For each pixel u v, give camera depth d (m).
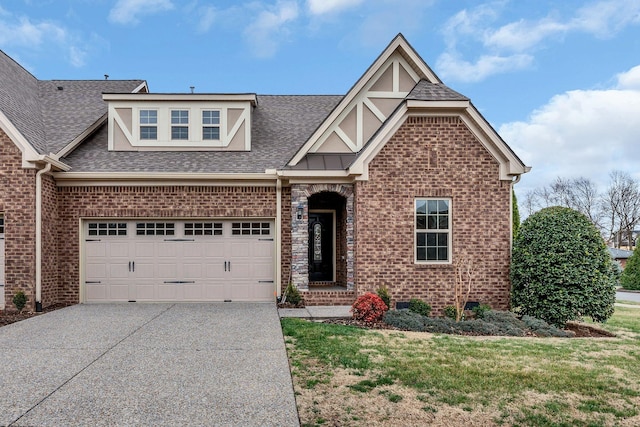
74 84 15.80
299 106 15.90
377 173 11.28
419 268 11.25
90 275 12.11
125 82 16.11
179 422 4.38
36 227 10.80
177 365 6.19
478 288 11.23
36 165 10.80
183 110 13.38
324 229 14.25
